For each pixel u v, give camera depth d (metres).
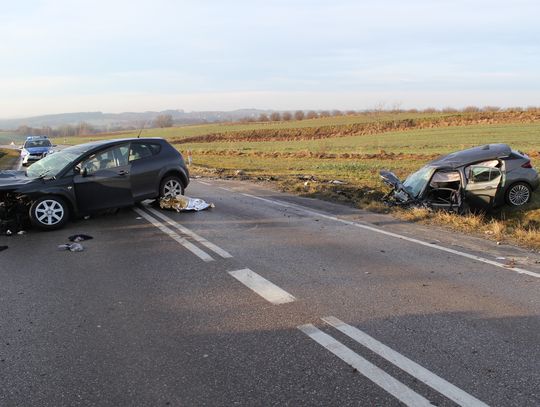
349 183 15.95
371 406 3.16
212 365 3.74
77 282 5.80
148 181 10.26
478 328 4.34
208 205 11.00
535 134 48.09
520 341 4.08
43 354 3.96
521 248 7.26
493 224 8.67
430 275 5.92
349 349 3.96
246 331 4.35
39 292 5.46
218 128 102.81
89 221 9.52
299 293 5.32
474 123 74.50
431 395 3.28
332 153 33.09
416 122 79.75
